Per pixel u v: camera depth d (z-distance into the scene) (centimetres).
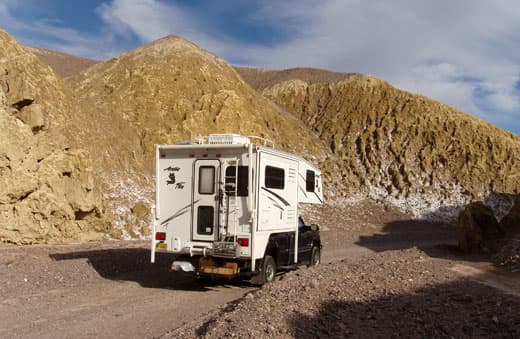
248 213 1180
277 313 775
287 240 1376
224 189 1204
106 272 1389
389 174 5069
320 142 5544
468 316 755
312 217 3947
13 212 2019
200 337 690
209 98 4147
